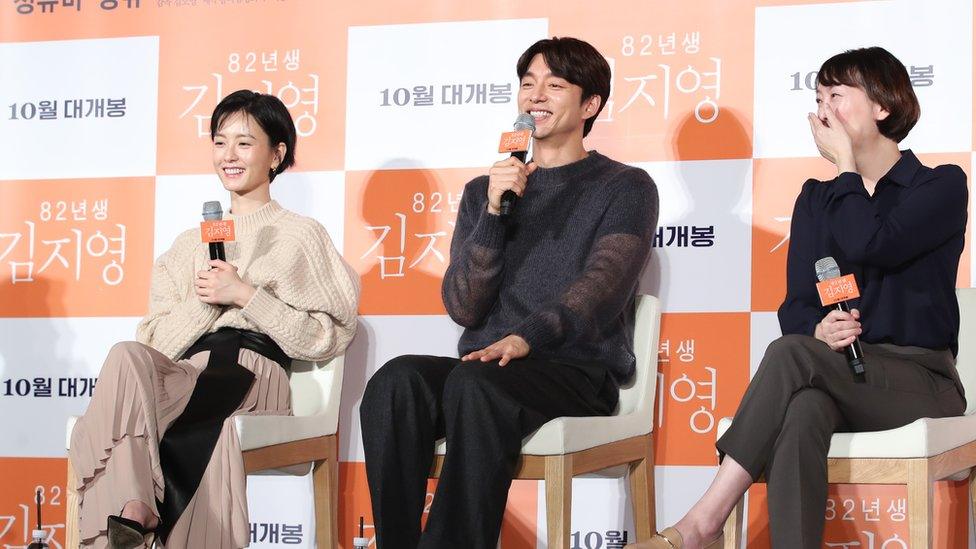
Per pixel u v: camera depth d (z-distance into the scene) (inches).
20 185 295.6
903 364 209.6
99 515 208.8
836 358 201.8
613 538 267.4
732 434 196.9
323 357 248.2
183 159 289.9
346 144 283.6
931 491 195.9
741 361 264.4
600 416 221.8
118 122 293.1
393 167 281.7
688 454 265.4
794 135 263.9
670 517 265.7
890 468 197.6
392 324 279.9
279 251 250.8
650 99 271.4
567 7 275.9
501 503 201.9
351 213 283.0
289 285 246.5
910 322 216.1
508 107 277.7
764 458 195.5
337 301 252.1
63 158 294.5
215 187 288.5
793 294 224.5
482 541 198.2
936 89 258.4
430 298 279.0
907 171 223.3
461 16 280.5
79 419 218.1
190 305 245.1
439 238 279.1
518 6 278.1
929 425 195.6
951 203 217.0
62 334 291.1
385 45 283.3
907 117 223.5
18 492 289.1
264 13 288.8
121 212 291.6
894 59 225.9
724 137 267.1
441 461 216.5
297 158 284.8
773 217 264.2
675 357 267.0
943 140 257.4
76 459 212.4
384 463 210.1
